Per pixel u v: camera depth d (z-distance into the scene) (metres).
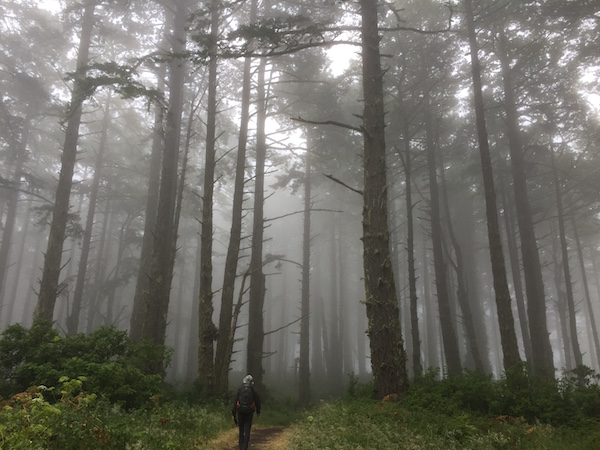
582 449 6.62
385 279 10.39
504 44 21.69
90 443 4.75
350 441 6.41
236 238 16.42
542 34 20.84
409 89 23.81
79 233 22.44
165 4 21.42
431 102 25.50
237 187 17.09
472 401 9.49
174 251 16.08
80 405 5.54
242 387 6.85
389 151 26.88
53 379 8.65
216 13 16.91
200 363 13.99
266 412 15.30
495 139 28.97
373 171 11.23
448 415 8.39
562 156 27.38
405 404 8.95
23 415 4.69
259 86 22.44
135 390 8.97
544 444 6.68
